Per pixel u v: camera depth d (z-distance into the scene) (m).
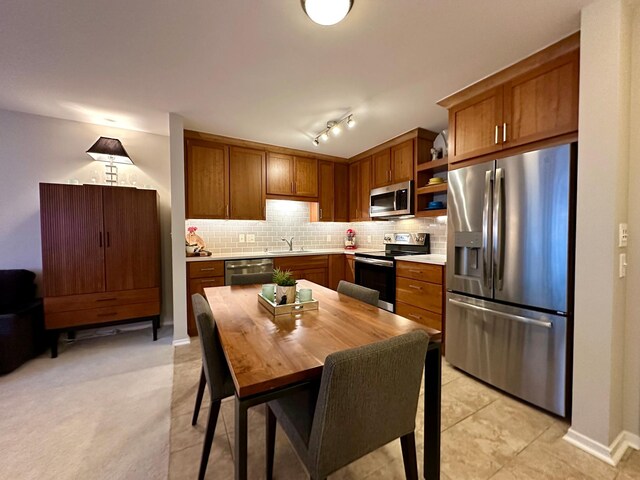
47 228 2.56
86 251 2.70
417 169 3.14
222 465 1.40
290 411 1.14
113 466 1.39
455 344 2.33
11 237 2.78
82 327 2.68
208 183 3.32
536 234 1.79
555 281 1.71
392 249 3.94
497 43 1.69
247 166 3.57
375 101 2.44
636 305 1.50
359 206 4.18
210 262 3.17
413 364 1.02
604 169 1.43
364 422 0.96
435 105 2.52
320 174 4.16
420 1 1.37
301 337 1.16
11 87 2.23
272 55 1.80
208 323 1.29
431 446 1.26
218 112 2.69
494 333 2.04
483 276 2.08
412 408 1.08
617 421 1.49
